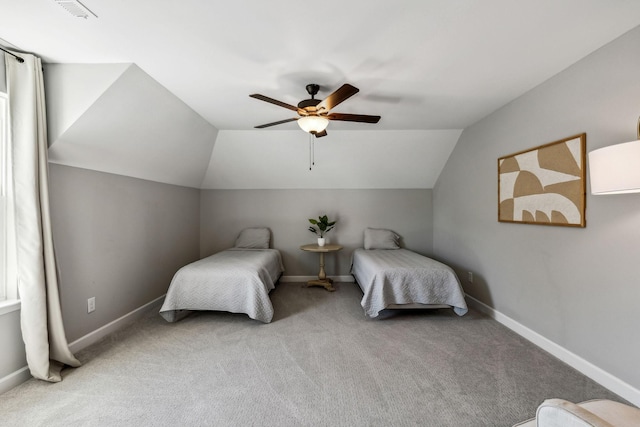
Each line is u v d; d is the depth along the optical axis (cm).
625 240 171
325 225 438
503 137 283
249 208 470
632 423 99
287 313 315
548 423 75
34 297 181
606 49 180
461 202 371
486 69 212
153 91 241
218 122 340
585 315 196
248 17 153
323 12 149
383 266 307
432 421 153
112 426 150
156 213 345
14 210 178
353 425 151
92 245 247
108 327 262
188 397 172
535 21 157
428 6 145
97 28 163
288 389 180
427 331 267
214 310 305
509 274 274
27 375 188
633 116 166
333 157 414
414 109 296
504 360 214
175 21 157
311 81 231
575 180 201
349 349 231
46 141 193
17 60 182
